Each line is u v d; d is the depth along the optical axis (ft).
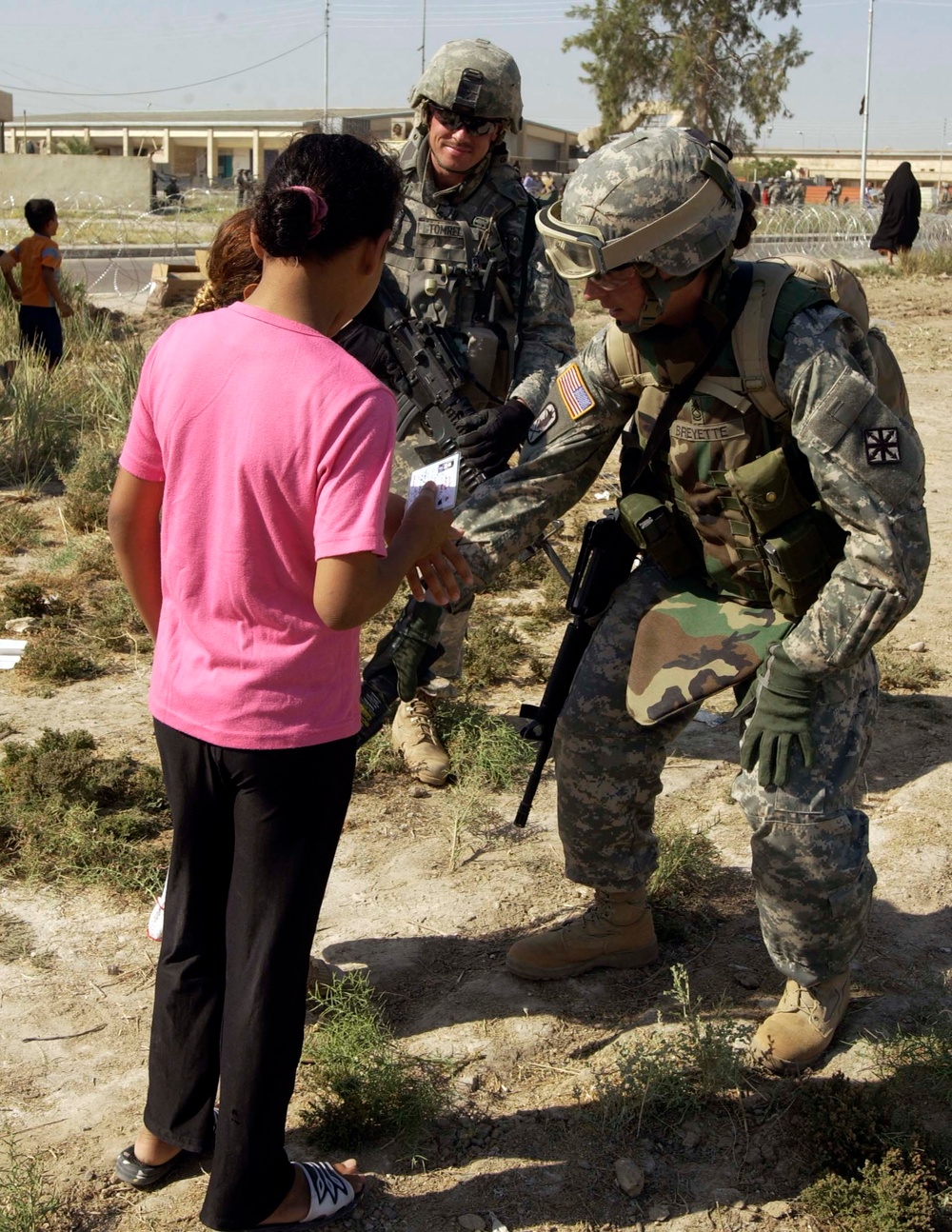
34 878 11.21
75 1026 9.44
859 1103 8.53
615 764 9.41
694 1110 8.72
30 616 17.49
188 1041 7.44
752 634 8.72
